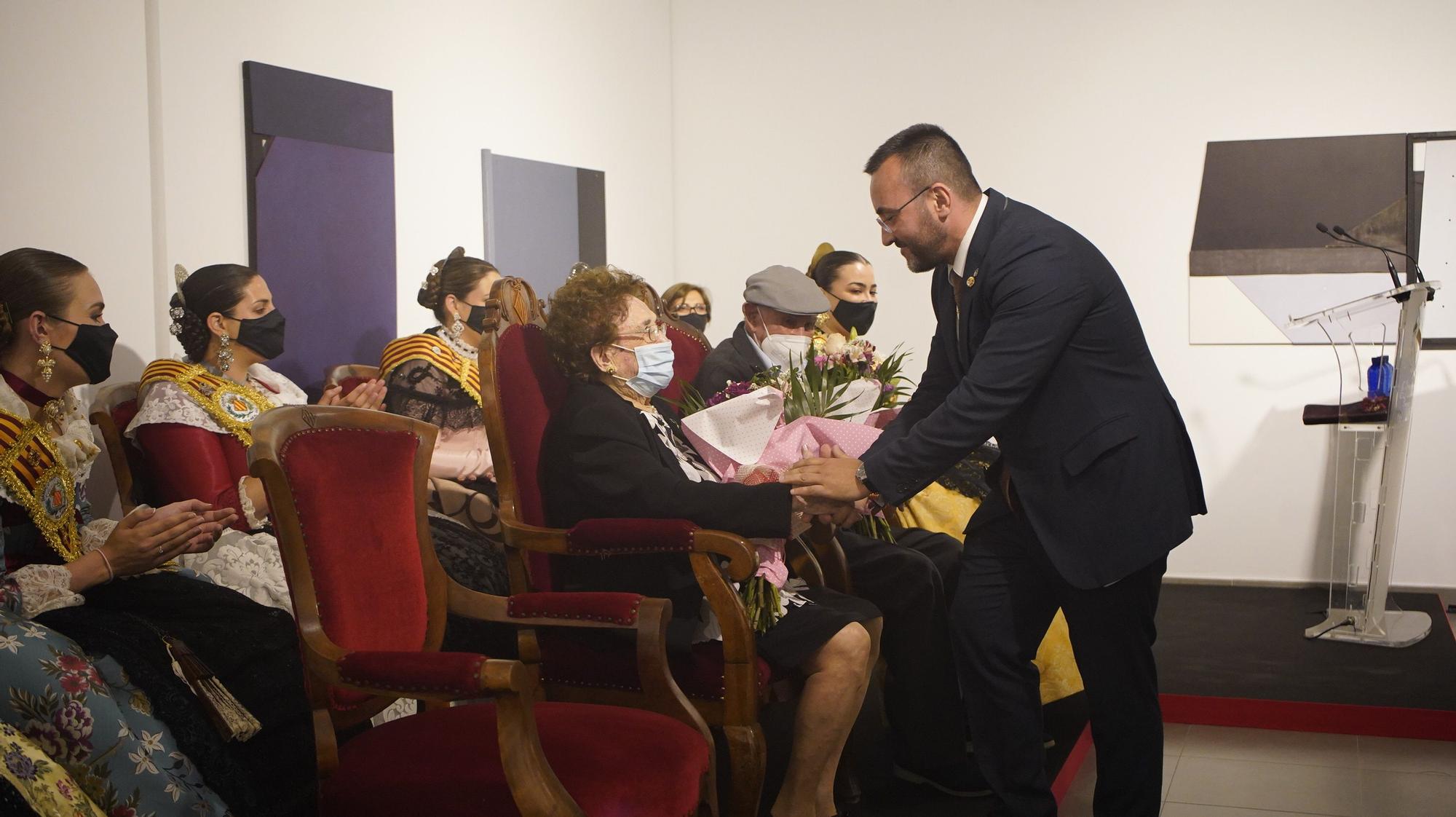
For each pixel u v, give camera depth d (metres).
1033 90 6.11
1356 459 5.64
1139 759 2.47
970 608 2.53
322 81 3.95
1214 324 5.93
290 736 2.15
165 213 3.44
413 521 2.13
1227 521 5.97
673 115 6.59
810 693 2.46
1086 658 2.46
